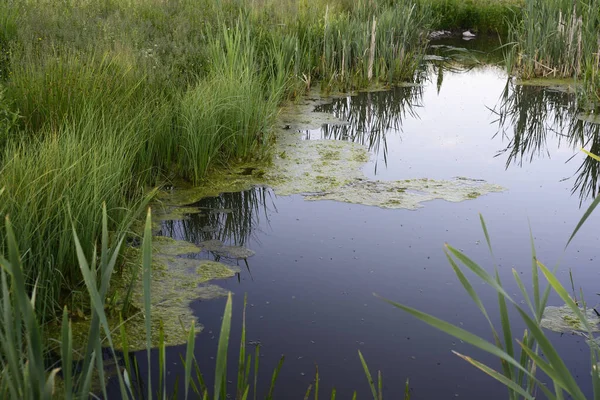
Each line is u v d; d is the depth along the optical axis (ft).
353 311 13.23
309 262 15.39
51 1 33.19
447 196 19.90
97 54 24.20
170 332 12.30
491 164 23.34
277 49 31.30
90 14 32.14
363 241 16.57
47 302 12.26
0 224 11.84
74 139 15.60
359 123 28.43
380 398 8.01
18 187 12.67
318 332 12.40
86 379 6.47
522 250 16.20
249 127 23.43
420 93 34.35
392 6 43.50
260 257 15.62
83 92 19.35
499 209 18.94
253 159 22.62
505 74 38.93
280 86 28.27
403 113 30.42
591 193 20.45
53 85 19.40
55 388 10.27
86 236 13.12
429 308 13.38
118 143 17.56
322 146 24.57
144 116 20.12
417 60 37.93
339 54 35.06
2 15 27.32
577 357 11.73
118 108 19.61
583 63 36.47
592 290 14.23
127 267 14.57
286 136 25.67
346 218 18.04
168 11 35.60
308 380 10.91
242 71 24.90
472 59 43.09
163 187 19.88
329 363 11.41
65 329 6.34
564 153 24.89
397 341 12.20
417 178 21.50
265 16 36.63
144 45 27.99
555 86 35.60
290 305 13.41
